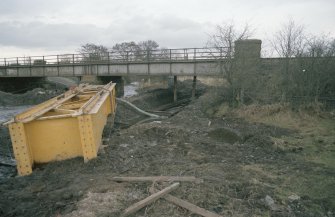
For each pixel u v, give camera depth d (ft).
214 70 79.20
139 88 149.07
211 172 22.71
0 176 25.81
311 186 21.97
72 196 17.60
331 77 53.47
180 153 28.04
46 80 152.05
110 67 105.50
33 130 22.25
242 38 59.72
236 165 25.64
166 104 99.86
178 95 112.98
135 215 15.52
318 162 28.37
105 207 15.94
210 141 33.83
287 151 32.09
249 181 21.58
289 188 21.43
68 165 22.31
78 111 23.11
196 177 21.24
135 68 100.37
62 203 16.78
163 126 38.34
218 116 53.72
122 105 66.90
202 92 107.96
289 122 46.88
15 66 130.31
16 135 21.06
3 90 145.18
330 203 19.31
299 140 37.09
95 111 23.17
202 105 63.41
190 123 45.62
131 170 22.39
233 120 49.90
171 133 34.81
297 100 52.19
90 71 110.73
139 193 17.99
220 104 58.95
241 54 57.06
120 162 23.88
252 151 31.01
